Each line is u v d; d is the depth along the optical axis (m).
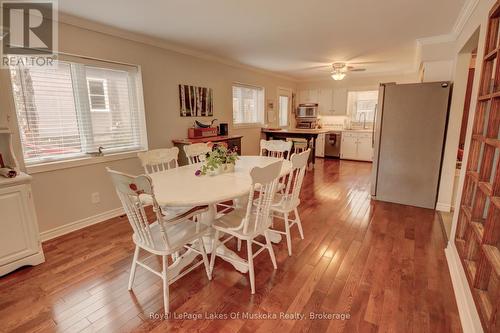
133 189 1.56
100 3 2.37
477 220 1.76
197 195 1.76
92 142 3.03
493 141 1.49
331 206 3.61
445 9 2.58
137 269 2.18
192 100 4.23
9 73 2.31
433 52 3.56
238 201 2.54
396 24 3.03
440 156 3.35
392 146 3.62
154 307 1.76
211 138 4.20
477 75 1.99
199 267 2.21
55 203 2.73
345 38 3.55
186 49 4.00
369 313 1.69
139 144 3.56
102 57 2.99
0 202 1.99
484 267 1.48
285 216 2.33
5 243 2.05
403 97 3.43
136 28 3.07
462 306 1.67
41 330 1.58
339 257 2.34
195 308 1.75
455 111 3.18
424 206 3.54
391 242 2.60
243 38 3.52
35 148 2.60
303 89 7.76
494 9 1.63
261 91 6.17
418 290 1.90
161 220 1.63
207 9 2.55
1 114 2.27
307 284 1.98
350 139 6.99
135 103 3.46
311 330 1.57
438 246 2.52
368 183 4.76
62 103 2.74
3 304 1.78
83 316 1.68
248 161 2.93
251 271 1.87
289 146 3.35
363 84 6.87
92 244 2.58
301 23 2.97
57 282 2.01
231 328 1.59
